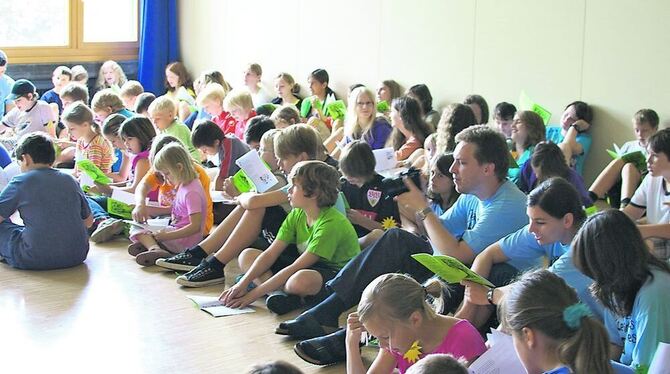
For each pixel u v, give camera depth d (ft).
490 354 8.20
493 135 11.70
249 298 13.46
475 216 12.28
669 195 13.69
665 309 8.10
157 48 32.04
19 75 29.45
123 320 13.03
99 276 15.19
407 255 11.96
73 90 24.70
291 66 28.43
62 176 15.66
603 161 20.33
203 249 15.29
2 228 15.79
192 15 32.07
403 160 18.25
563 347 6.88
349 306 12.16
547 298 7.03
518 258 10.93
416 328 8.73
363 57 25.91
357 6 25.89
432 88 23.98
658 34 19.04
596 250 8.27
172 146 16.19
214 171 19.71
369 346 11.77
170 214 17.33
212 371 11.25
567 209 9.73
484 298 9.97
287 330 12.10
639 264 8.18
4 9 29.19
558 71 20.94
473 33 22.74
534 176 14.96
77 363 11.48
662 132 13.03
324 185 13.00
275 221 14.48
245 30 30.04
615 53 19.83
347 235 13.15
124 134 18.53
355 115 20.31
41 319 13.02
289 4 28.19
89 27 31.01
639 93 19.49
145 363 11.50
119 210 17.69
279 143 14.66
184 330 12.66
